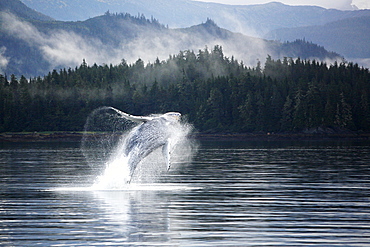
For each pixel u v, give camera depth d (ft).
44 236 237.86
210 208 311.06
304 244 223.51
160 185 431.43
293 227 256.73
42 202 334.24
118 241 229.25
